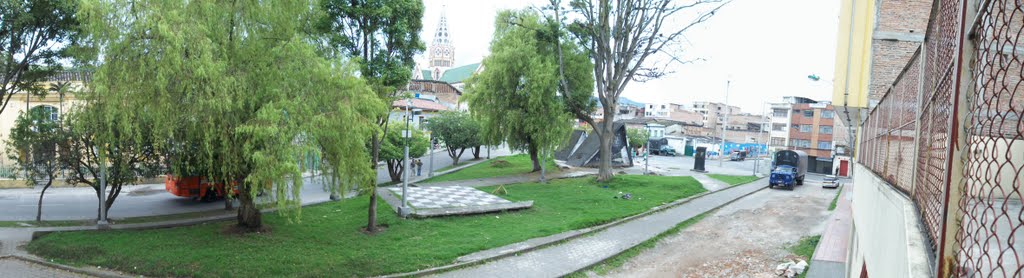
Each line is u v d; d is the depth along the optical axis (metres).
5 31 14.70
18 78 16.38
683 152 82.25
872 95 12.50
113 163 16.67
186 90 12.34
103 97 12.55
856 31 12.82
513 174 34.47
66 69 20.78
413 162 36.66
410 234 16.44
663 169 44.88
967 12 2.13
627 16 27.38
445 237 16.33
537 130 31.11
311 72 13.15
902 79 5.27
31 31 15.58
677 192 27.05
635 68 28.55
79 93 13.45
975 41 2.09
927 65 3.83
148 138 15.09
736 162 69.19
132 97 12.25
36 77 16.92
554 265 14.24
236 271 12.33
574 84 31.59
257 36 13.68
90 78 15.00
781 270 14.03
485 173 35.09
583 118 30.55
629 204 23.00
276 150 12.55
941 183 2.55
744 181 37.22
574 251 15.60
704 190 29.12
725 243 17.50
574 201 23.53
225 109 12.70
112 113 12.20
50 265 13.04
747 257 15.74
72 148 16.97
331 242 15.13
